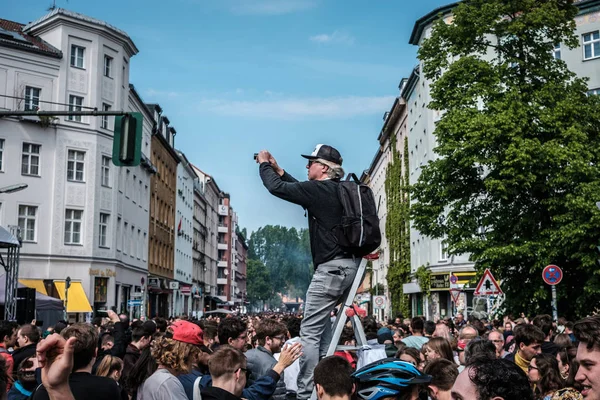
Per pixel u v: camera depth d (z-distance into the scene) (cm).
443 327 1073
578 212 2662
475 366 300
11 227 2738
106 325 1542
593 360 368
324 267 511
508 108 2811
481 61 2933
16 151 4188
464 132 2800
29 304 2631
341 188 509
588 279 2706
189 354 600
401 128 6431
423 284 4897
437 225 3028
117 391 502
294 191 509
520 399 290
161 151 6612
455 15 3031
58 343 343
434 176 2989
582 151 2717
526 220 2783
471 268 4469
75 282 4316
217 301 11225
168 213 7031
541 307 2872
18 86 4197
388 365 405
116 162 1516
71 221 4378
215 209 12225
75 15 4441
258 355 777
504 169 2722
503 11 2983
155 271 6291
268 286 19788
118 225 4859
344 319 505
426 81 5072
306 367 513
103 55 4584
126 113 1523
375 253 535
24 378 675
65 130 4372
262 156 539
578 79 2973
